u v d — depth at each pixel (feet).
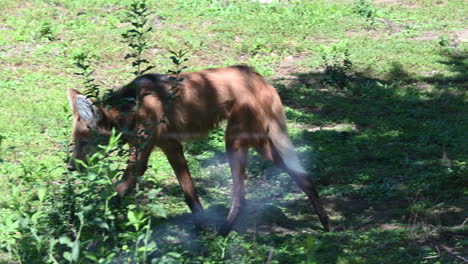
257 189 22.30
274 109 20.04
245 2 40.34
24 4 36.96
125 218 18.63
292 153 20.08
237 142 19.83
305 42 34.65
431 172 22.56
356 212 20.97
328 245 18.74
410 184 22.04
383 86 29.81
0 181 21.57
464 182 21.79
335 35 36.14
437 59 33.04
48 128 25.23
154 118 19.38
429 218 20.01
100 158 17.24
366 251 18.49
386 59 32.78
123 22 35.58
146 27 35.01
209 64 31.30
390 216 20.51
